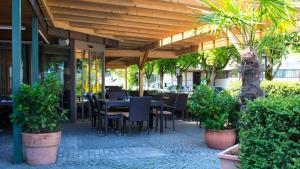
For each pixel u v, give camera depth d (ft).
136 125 31.22
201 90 21.25
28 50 36.17
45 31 28.63
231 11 12.07
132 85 100.27
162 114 26.94
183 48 47.37
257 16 12.51
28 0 17.84
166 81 131.75
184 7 24.16
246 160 10.03
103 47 38.11
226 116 20.30
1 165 16.43
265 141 9.52
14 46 16.43
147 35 36.27
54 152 16.97
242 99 15.80
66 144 21.81
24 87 16.14
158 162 17.26
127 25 29.94
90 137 24.50
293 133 9.18
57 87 17.03
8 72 36.22
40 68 33.73
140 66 51.01
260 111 9.77
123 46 46.70
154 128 29.35
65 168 15.96
